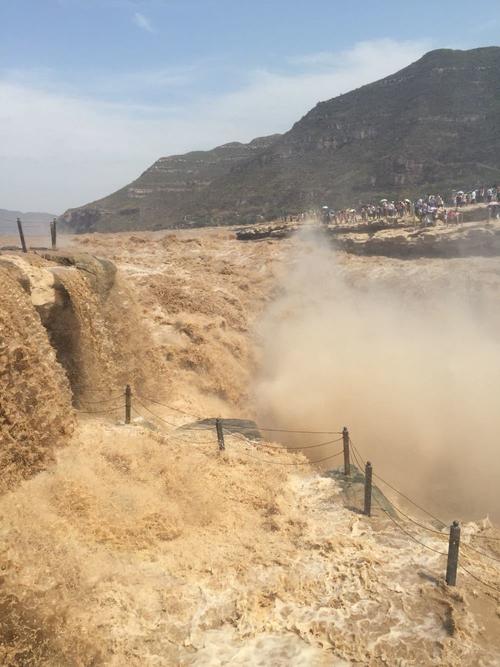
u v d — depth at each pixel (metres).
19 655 6.96
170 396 18.38
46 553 8.52
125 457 11.87
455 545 8.61
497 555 9.83
